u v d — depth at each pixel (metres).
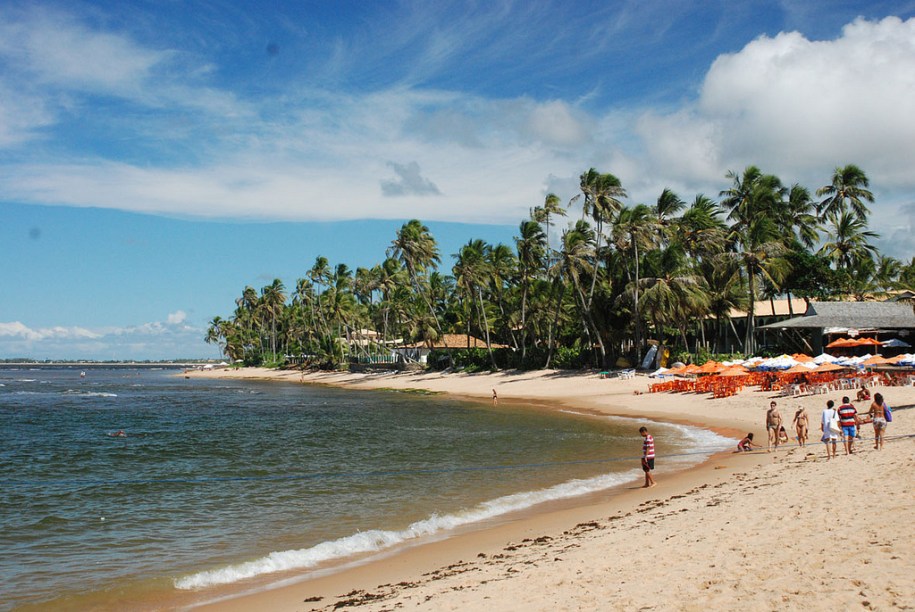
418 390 76.56
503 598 9.41
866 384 38.19
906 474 14.59
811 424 31.00
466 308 90.12
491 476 23.09
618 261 65.81
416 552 13.87
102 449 32.12
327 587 11.78
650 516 14.73
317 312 139.62
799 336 59.44
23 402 68.94
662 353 62.06
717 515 13.38
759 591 8.09
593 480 21.47
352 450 30.67
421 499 19.64
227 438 36.34
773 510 12.91
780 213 69.12
